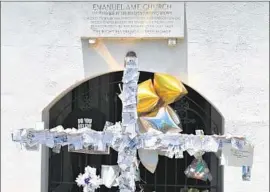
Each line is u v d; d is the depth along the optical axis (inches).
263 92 282.5
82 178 245.1
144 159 261.1
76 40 289.1
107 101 305.9
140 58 286.4
